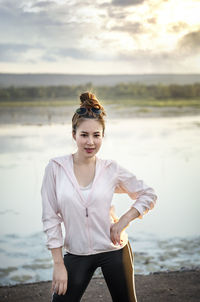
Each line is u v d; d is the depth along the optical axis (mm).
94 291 2910
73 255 1811
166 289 2902
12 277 3678
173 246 4496
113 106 18766
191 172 8328
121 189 1951
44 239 4941
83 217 1757
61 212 1789
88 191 1785
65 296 1756
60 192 1767
